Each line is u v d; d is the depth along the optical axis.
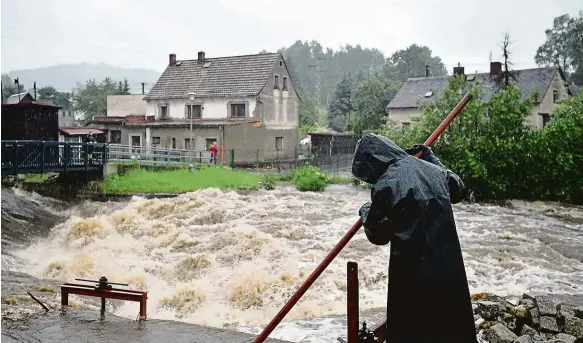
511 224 15.43
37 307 7.18
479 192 20.66
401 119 39.22
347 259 11.70
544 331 6.47
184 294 9.78
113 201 19.86
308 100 68.56
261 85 35.31
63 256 13.27
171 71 39.34
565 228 14.97
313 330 6.92
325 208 18.22
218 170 24.91
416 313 2.90
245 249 12.49
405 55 73.00
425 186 2.98
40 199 19.28
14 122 24.58
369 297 9.44
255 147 34.41
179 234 14.12
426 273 2.90
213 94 36.00
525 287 9.72
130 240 14.35
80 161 21.08
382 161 3.13
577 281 10.10
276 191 22.39
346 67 116.75
